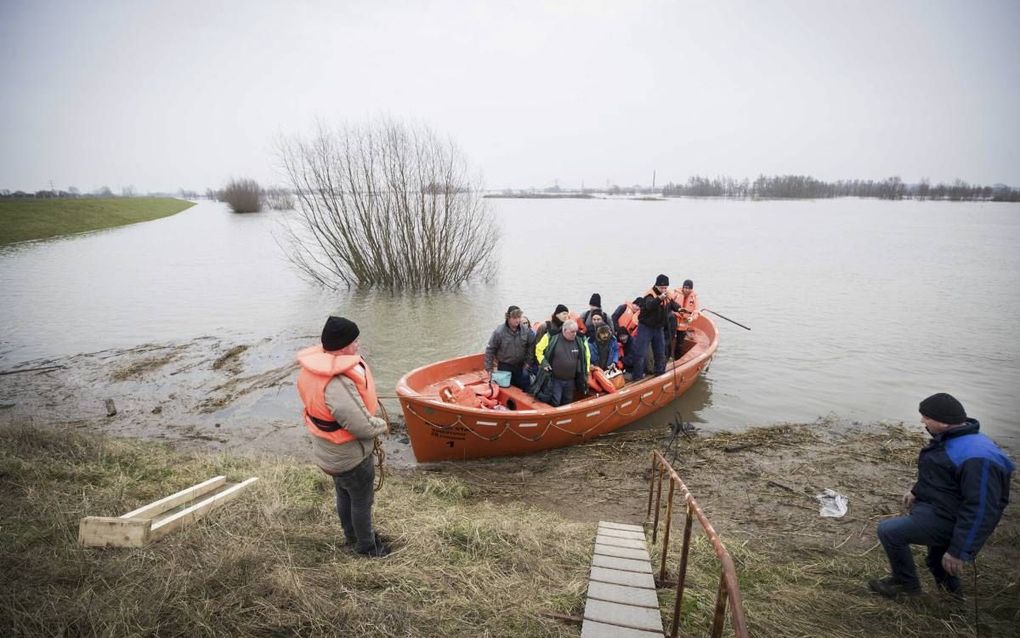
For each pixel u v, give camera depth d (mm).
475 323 14062
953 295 17266
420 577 3369
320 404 3090
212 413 8258
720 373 10328
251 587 3072
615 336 8383
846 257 25969
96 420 7918
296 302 16391
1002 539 4852
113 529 3475
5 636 2584
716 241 33812
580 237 36406
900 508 5504
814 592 3799
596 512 5461
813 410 8664
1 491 4391
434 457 6730
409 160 17188
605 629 2908
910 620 3496
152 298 16828
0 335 12602
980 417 8375
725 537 4758
